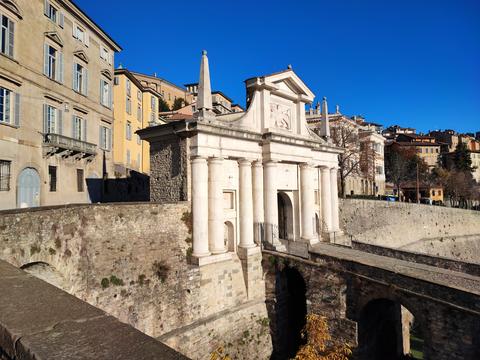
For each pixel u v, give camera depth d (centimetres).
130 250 1803
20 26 2638
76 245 1577
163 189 2280
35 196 2762
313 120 5841
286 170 2767
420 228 4681
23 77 2653
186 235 2100
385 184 8375
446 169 9912
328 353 1648
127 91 4778
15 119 2569
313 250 2202
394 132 13600
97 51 3747
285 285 2492
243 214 2402
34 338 342
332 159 3303
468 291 1547
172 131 2183
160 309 1886
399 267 1875
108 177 3884
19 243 1345
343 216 3781
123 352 319
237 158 2394
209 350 2027
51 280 1532
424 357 1680
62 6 3147
